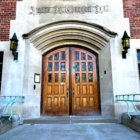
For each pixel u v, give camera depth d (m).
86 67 4.84
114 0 4.78
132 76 4.35
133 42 4.52
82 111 4.58
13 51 4.31
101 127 3.55
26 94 4.17
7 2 4.78
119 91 4.27
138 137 2.80
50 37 4.67
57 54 4.95
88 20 4.66
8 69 4.34
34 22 4.66
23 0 4.78
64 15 4.70
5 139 2.71
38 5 4.77
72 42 4.90
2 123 3.12
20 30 4.59
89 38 4.70
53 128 3.47
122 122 3.97
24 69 4.32
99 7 4.74
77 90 4.71
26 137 2.82
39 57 4.75
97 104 4.61
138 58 4.59
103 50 4.68
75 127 3.55
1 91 4.23
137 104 4.21
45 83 4.75
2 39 4.53
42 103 4.61
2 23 4.63
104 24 4.64
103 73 4.56
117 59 4.43
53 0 4.80
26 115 4.06
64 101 4.65
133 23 4.63
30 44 4.48
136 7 4.74
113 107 4.20
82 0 4.79
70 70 4.83
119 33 4.57
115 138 2.75
